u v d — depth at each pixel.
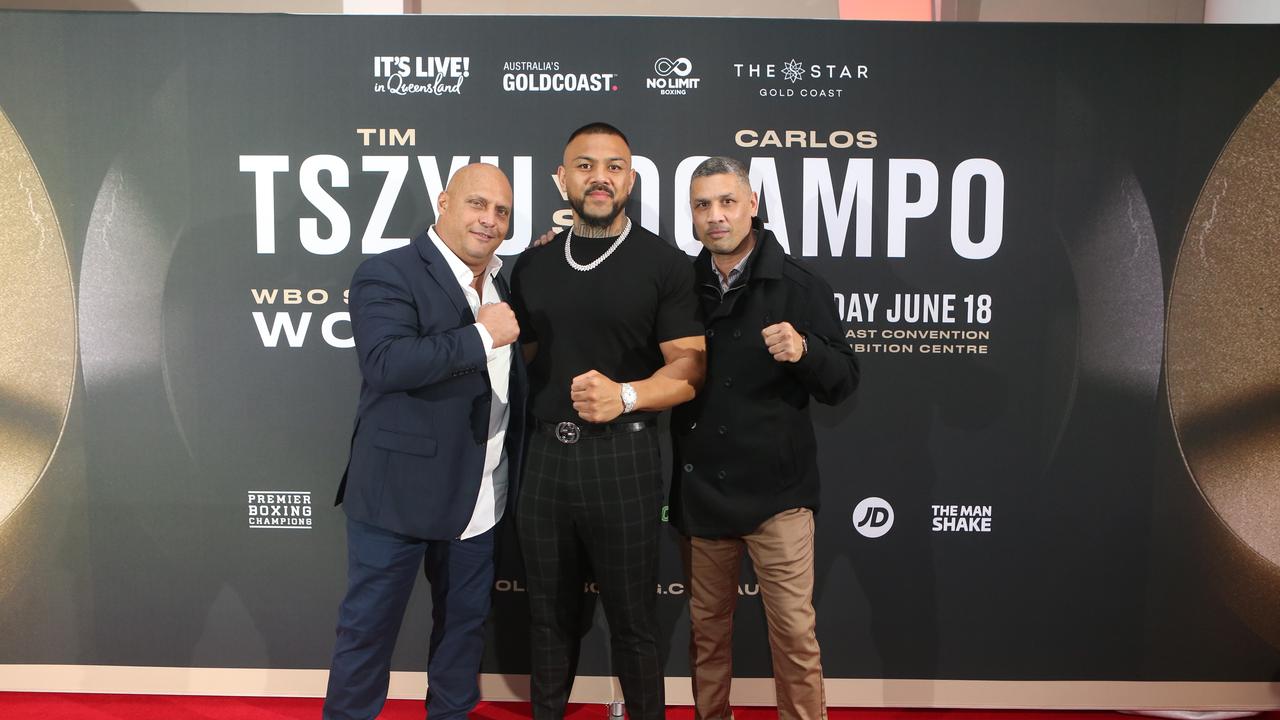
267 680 2.54
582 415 1.89
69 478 2.48
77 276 2.44
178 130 2.41
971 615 2.52
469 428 2.04
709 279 2.07
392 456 2.01
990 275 2.44
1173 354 2.46
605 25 2.39
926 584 2.51
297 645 2.52
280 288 2.44
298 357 2.46
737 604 2.56
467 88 2.40
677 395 1.97
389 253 2.03
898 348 2.46
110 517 2.49
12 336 2.46
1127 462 2.48
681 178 2.42
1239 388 2.46
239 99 2.40
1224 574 2.50
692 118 2.40
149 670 2.54
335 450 2.48
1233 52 2.39
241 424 2.47
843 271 2.44
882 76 2.40
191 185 2.42
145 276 2.44
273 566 2.51
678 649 2.54
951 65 2.40
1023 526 2.50
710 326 2.06
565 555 2.09
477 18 2.39
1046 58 2.39
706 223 1.96
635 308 1.98
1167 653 2.53
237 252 2.43
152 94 2.40
